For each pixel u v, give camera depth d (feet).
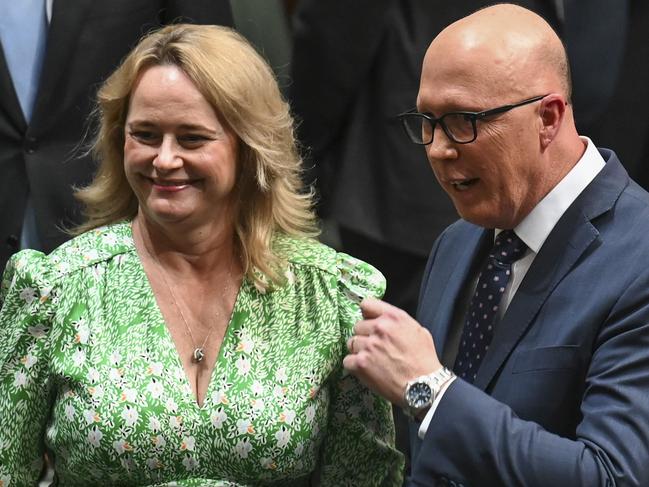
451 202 45.85
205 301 32.91
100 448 31.17
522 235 31.14
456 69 29.71
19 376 31.83
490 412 29.04
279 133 32.83
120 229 33.35
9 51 45.29
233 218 33.12
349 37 45.55
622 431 28.43
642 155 47.26
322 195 47.29
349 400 33.19
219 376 32.07
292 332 32.68
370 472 33.81
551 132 30.35
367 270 33.40
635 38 46.62
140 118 31.22
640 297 29.32
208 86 31.14
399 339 29.55
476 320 31.71
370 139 46.37
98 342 31.73
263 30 48.83
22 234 45.96
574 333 29.73
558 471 28.32
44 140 45.78
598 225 30.50
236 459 31.76
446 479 29.17
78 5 45.16
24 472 32.55
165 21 46.39
